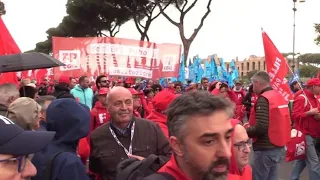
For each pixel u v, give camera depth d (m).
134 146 3.62
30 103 3.28
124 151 3.60
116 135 3.67
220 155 1.64
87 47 10.45
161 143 3.72
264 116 5.37
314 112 6.38
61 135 2.84
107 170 3.57
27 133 1.86
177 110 1.68
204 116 1.63
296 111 6.57
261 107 5.40
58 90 7.46
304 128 6.56
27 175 1.90
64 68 10.30
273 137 5.43
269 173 5.70
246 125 5.81
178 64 11.27
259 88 5.61
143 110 8.95
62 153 2.74
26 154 1.81
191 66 21.36
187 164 1.69
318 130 6.52
